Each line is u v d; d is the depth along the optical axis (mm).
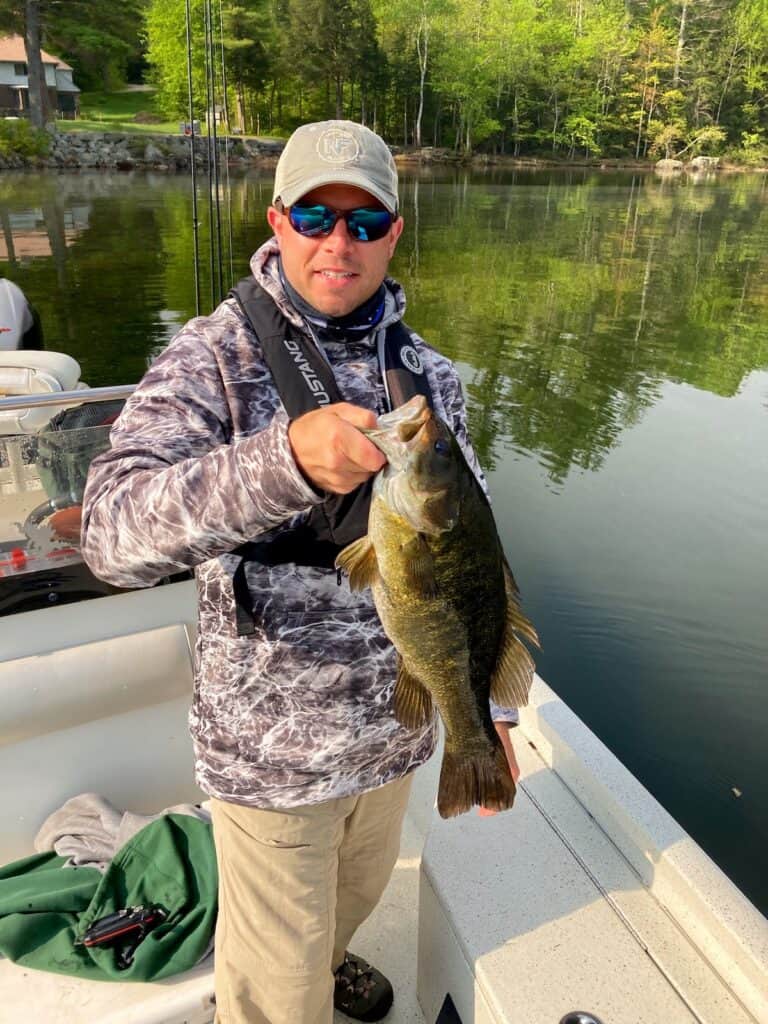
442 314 15570
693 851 1823
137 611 2277
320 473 1006
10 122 36469
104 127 42844
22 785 2209
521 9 54094
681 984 1634
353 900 1776
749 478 8727
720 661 5562
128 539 1126
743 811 4379
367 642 1442
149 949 1796
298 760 1434
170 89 46625
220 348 1396
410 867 2398
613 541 7195
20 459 2236
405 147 53875
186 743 2383
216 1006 1622
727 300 17984
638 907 1818
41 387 4113
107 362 11688
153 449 1252
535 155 57844
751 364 13406
